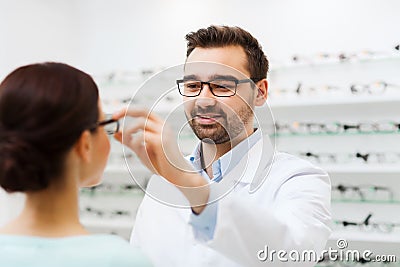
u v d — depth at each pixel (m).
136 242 1.33
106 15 3.21
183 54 3.00
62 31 3.14
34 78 0.71
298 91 2.67
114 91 3.07
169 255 1.20
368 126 2.54
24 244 0.71
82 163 0.77
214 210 0.86
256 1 2.82
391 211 2.50
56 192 0.74
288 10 2.75
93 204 3.04
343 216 2.57
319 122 2.65
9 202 2.43
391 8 2.54
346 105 2.59
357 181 2.57
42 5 3.01
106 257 0.71
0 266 0.69
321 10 2.68
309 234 0.98
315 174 1.17
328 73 2.63
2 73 2.72
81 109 0.72
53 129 0.69
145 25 3.11
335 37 2.64
